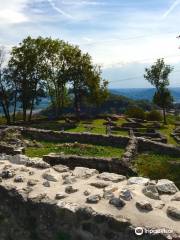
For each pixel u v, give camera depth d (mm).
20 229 7387
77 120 46562
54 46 50750
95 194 7094
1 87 49219
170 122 50281
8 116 49875
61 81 52594
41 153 18906
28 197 7273
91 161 15500
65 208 6742
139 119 49281
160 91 51531
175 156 20031
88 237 6512
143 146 21188
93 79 53188
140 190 7379
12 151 18250
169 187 7473
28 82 49969
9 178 8359
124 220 6172
